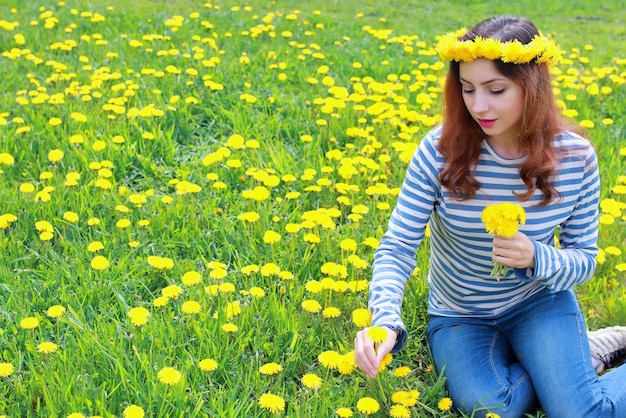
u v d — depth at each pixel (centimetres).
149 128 445
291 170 396
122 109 448
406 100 483
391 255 244
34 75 525
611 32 831
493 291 252
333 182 386
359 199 373
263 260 321
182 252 331
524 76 214
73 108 461
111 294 293
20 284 291
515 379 240
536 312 248
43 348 244
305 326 274
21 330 269
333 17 819
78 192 358
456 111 231
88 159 398
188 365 247
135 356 251
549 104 221
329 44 683
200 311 274
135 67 557
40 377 236
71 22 669
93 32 660
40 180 386
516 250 225
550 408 231
